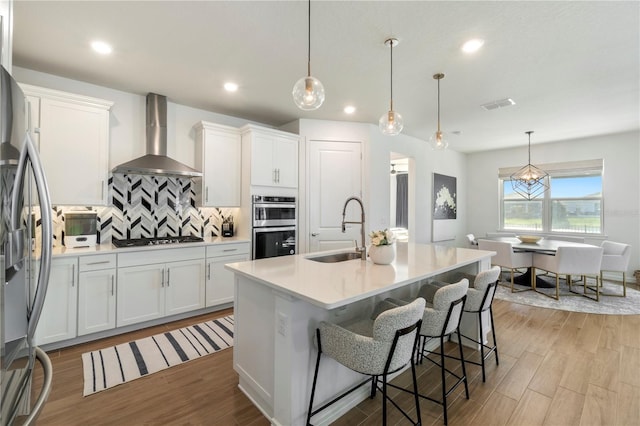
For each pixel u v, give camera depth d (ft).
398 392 7.10
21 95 3.24
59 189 9.41
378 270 6.86
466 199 24.08
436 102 12.48
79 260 9.11
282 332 5.64
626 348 9.22
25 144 3.29
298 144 14.64
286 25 7.41
